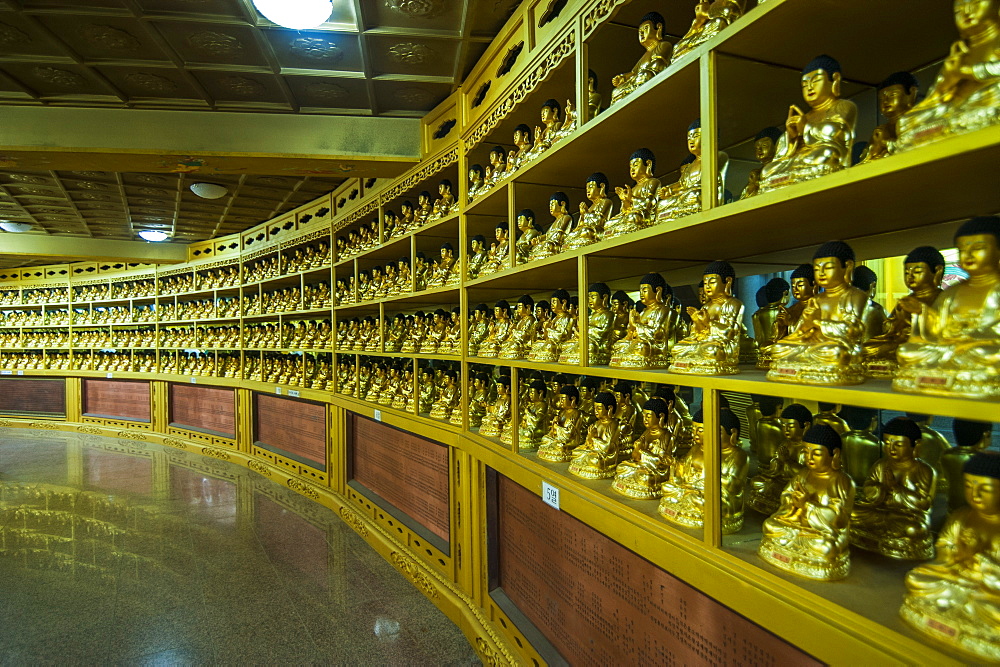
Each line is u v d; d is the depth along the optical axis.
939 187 1.09
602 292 2.00
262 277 6.45
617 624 1.79
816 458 1.25
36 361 9.37
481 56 3.05
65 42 2.89
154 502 5.00
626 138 2.01
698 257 2.03
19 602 3.13
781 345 1.29
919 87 1.53
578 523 2.00
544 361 2.31
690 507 1.53
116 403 8.77
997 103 0.86
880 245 1.62
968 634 0.90
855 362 1.18
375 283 4.51
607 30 2.02
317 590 3.28
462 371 3.08
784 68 1.48
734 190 2.03
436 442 3.34
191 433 7.46
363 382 4.73
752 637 1.29
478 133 2.92
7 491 5.34
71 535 4.17
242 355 6.74
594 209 2.09
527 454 2.49
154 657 2.60
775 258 1.98
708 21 1.47
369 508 4.20
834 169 1.17
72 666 2.53
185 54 3.04
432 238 3.86
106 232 7.17
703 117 1.41
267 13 2.44
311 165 3.86
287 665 2.54
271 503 4.98
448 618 2.97
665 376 1.55
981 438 1.37
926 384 0.97
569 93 2.50
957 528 0.98
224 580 3.41
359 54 3.05
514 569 2.54
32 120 3.54
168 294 8.03
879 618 1.04
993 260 0.95
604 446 2.04
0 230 6.95
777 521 1.30
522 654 2.33
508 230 2.63
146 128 3.61
